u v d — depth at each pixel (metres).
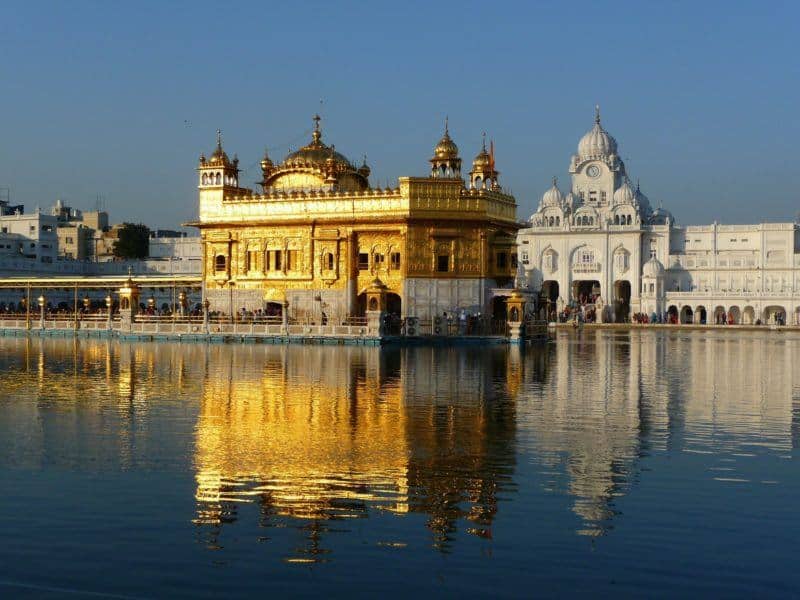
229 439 21.45
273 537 13.71
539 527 14.22
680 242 155.75
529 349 61.41
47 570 12.34
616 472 18.03
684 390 33.22
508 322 66.31
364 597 11.39
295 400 28.84
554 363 47.28
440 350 57.53
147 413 25.80
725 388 34.19
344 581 11.92
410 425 23.66
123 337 71.50
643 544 13.39
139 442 21.06
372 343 63.28
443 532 13.96
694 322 149.88
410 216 70.00
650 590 11.63
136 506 15.40
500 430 22.97
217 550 13.12
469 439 21.56
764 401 29.73
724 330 127.94
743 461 19.20
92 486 16.78
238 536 13.76
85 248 149.62
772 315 144.50
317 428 23.06
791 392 32.72
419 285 70.62
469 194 70.44
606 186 163.75
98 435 22.03
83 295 121.44
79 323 77.81
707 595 11.48
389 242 72.12
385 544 13.38
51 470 18.09
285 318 67.06
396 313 75.12
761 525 14.35
